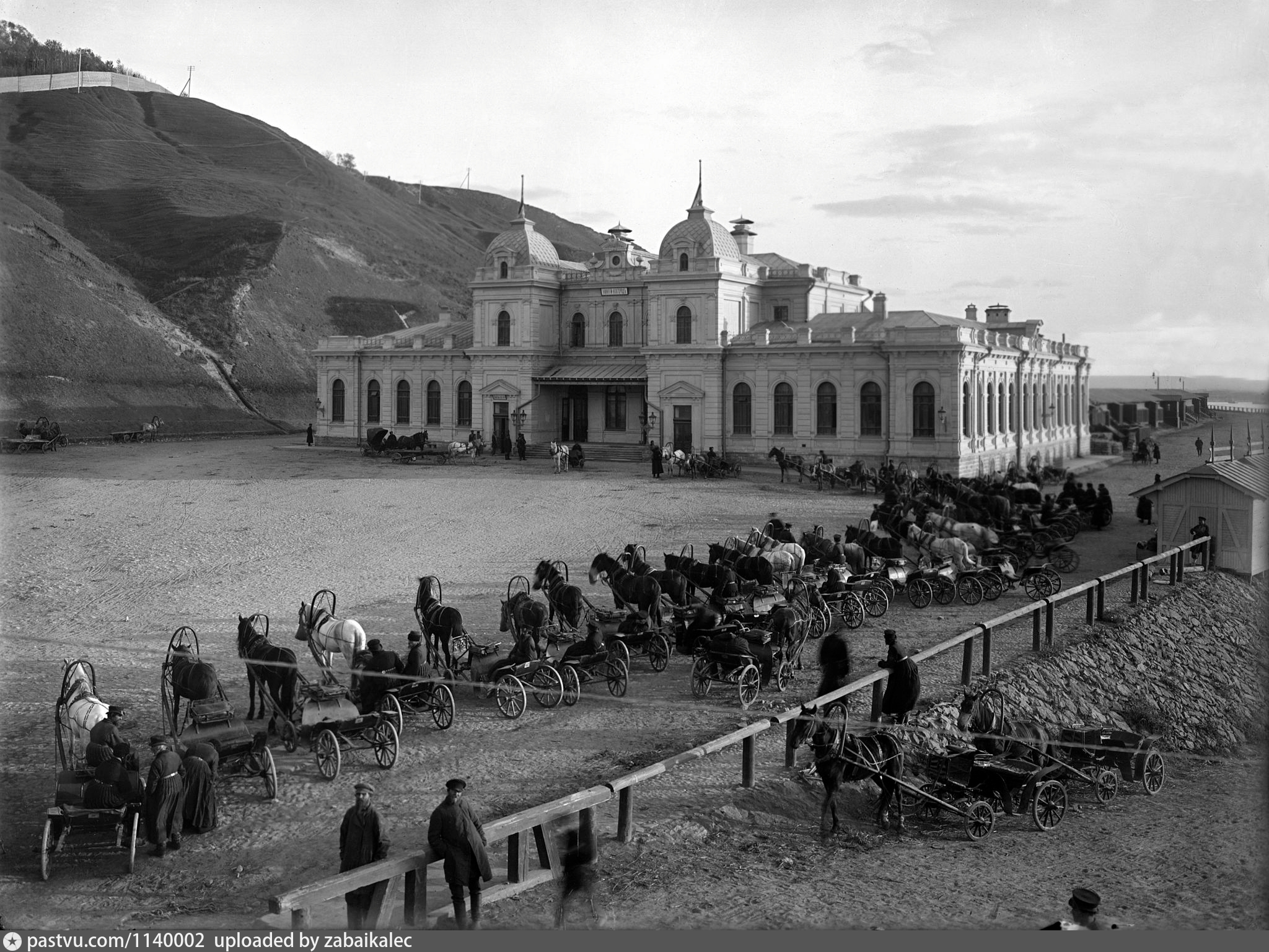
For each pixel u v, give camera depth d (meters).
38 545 47.97
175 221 130.25
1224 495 43.44
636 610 30.59
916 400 71.31
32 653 31.31
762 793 21.97
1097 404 96.38
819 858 19.72
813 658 30.83
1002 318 85.81
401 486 66.75
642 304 85.81
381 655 23.86
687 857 19.17
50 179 115.19
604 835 19.69
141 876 18.19
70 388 96.44
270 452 87.75
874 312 80.94
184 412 105.00
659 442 80.12
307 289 137.25
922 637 32.62
